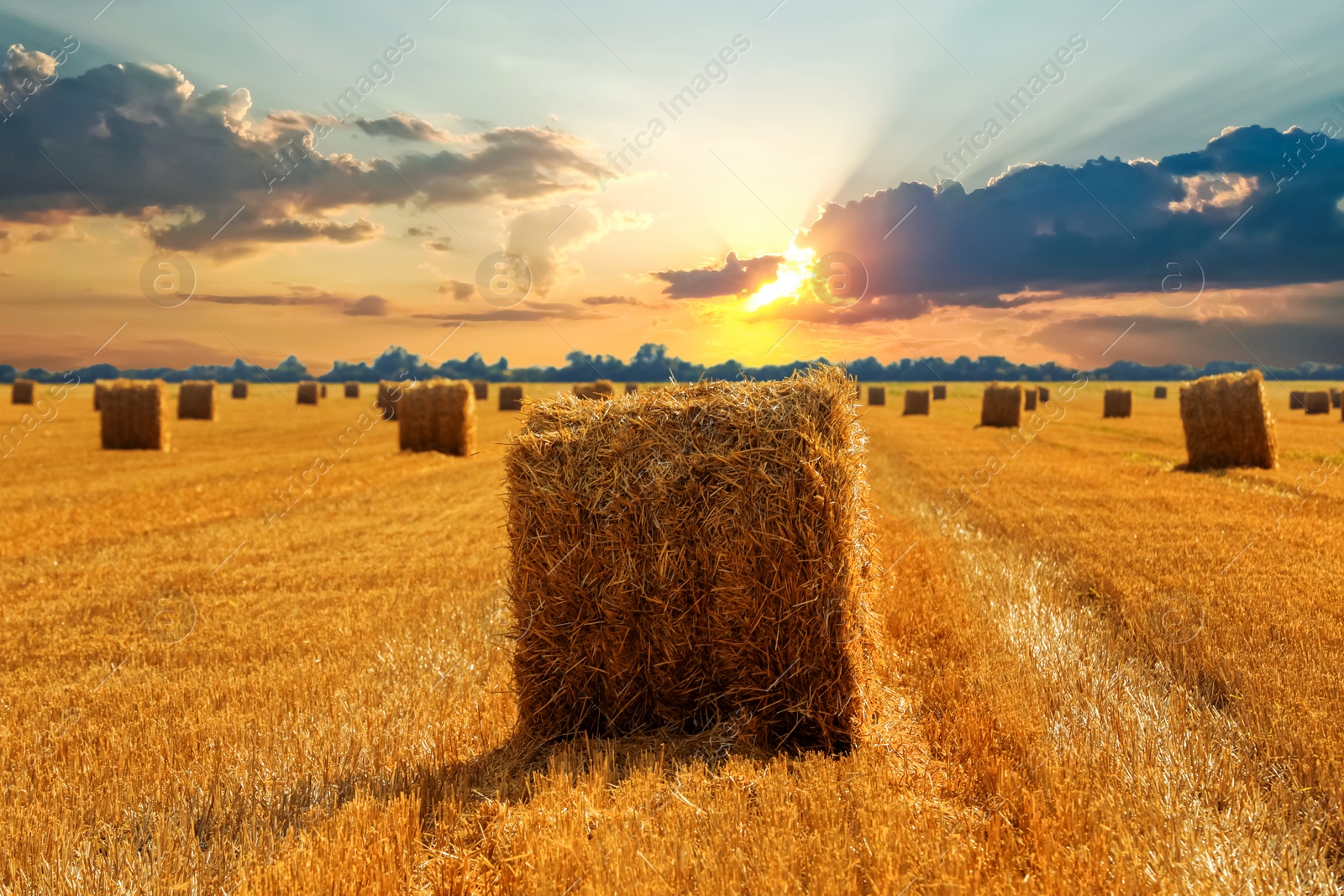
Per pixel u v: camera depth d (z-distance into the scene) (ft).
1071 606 22.22
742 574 15.29
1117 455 67.56
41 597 26.58
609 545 15.80
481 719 16.11
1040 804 11.34
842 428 15.87
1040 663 17.60
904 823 10.85
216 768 13.84
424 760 13.98
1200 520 34.71
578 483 15.89
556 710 16.08
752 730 15.35
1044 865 9.82
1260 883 9.72
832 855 10.12
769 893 9.36
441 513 43.83
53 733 15.62
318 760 14.03
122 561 32.01
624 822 11.28
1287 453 63.98
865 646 16.26
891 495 45.42
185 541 36.09
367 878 10.39
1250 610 20.70
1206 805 11.58
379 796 12.65
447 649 20.04
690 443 15.72
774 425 15.47
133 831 11.93
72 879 10.60
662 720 16.08
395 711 16.22
